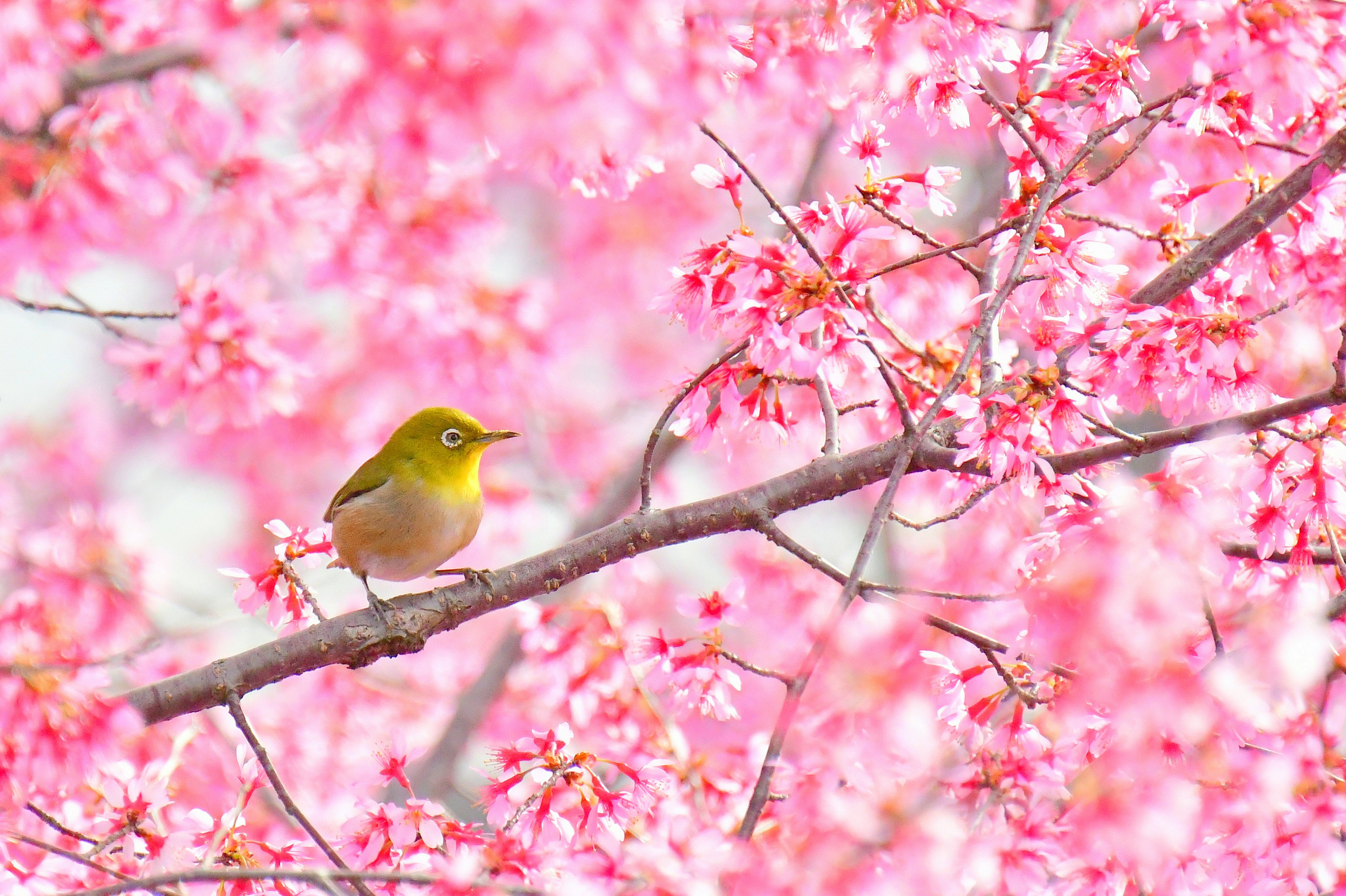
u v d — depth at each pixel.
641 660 10.31
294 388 13.87
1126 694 7.26
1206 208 12.52
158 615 16.66
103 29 10.60
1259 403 9.72
